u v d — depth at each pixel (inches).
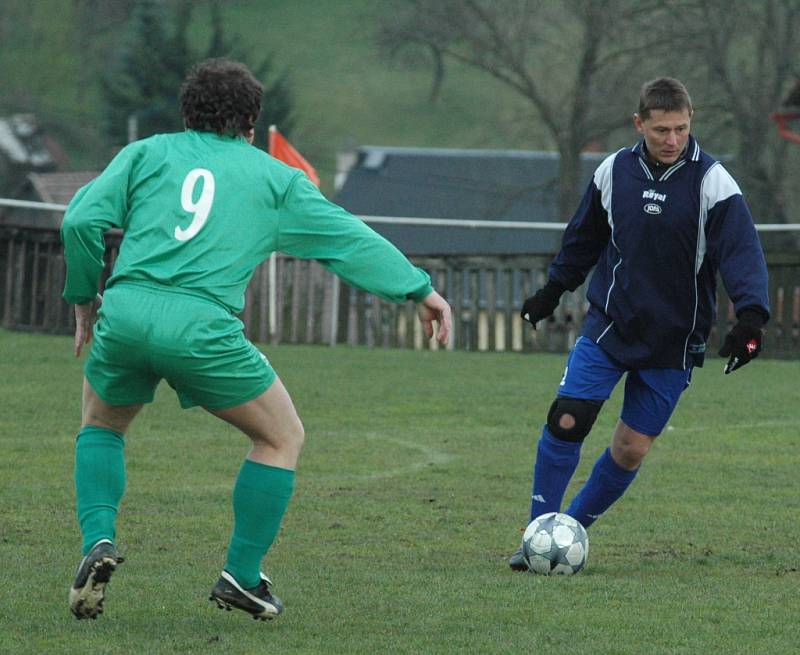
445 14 4840.1
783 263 2007.9
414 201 6441.9
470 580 680.4
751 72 4549.7
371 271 546.3
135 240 541.3
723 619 600.4
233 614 600.4
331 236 548.4
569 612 609.6
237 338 540.4
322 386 1576.0
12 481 970.1
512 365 1857.8
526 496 943.7
